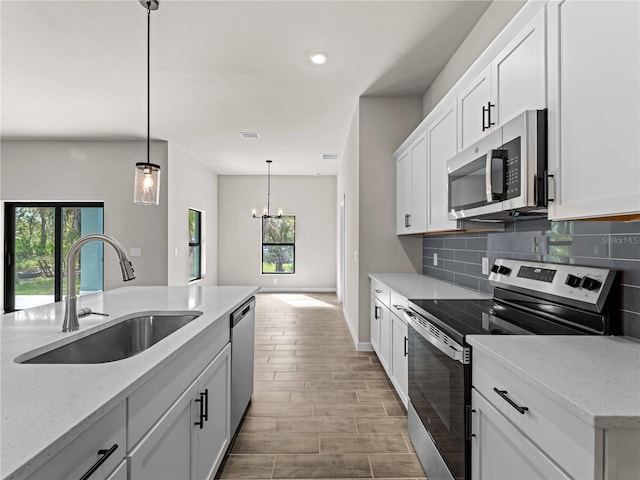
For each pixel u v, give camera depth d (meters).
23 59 3.07
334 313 6.12
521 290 1.87
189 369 1.45
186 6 2.37
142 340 1.98
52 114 4.38
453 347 1.50
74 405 0.83
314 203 8.73
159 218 5.53
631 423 0.78
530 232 1.98
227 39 2.78
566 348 1.23
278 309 6.47
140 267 5.52
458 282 2.95
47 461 0.69
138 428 1.04
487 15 2.41
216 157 6.71
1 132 5.07
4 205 5.55
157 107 4.18
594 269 1.47
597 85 1.12
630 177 1.00
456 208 2.13
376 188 3.91
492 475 1.23
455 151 2.31
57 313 1.88
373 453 2.13
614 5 1.05
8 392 0.91
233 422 2.17
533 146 1.38
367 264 3.93
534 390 1.00
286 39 2.78
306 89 3.71
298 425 2.45
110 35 2.72
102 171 5.48
